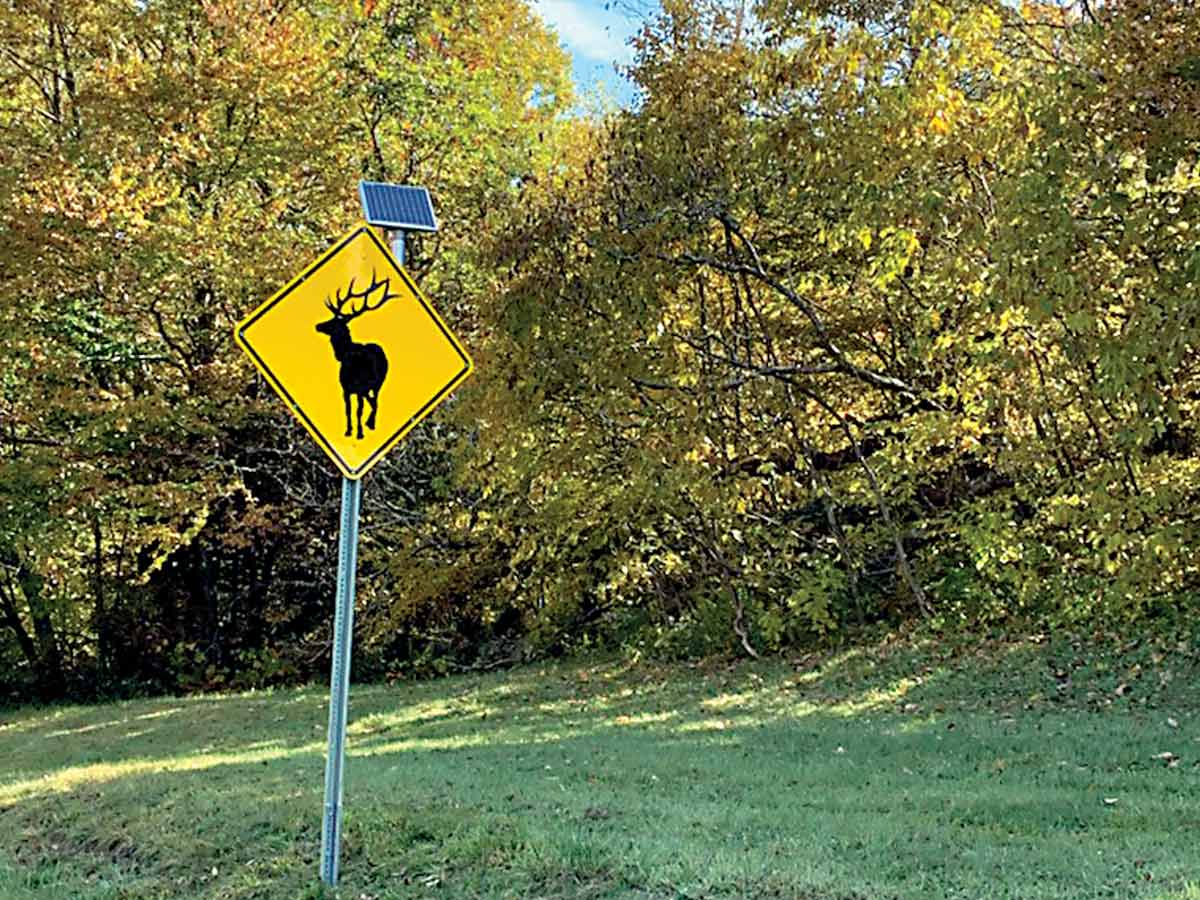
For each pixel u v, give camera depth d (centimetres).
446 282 2014
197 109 1819
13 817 829
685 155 1414
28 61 2000
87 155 1808
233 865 636
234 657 2305
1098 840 591
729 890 511
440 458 2070
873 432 1620
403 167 2139
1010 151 1212
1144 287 1124
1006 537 1427
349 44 2122
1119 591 1262
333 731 578
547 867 560
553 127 2302
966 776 816
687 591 1873
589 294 1449
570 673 1772
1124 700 1083
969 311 1476
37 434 2039
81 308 1853
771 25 1345
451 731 1340
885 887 504
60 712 2038
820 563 1619
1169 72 1045
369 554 2080
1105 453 1339
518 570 2019
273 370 546
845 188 1333
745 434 1630
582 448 1667
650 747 1034
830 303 1616
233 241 1792
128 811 787
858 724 1111
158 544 2278
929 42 1235
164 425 1909
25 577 2292
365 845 625
